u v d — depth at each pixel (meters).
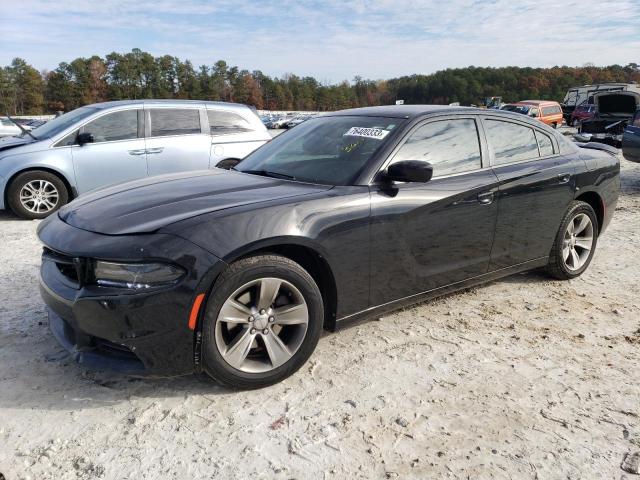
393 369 3.03
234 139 8.07
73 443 2.35
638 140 9.48
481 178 3.65
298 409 2.63
